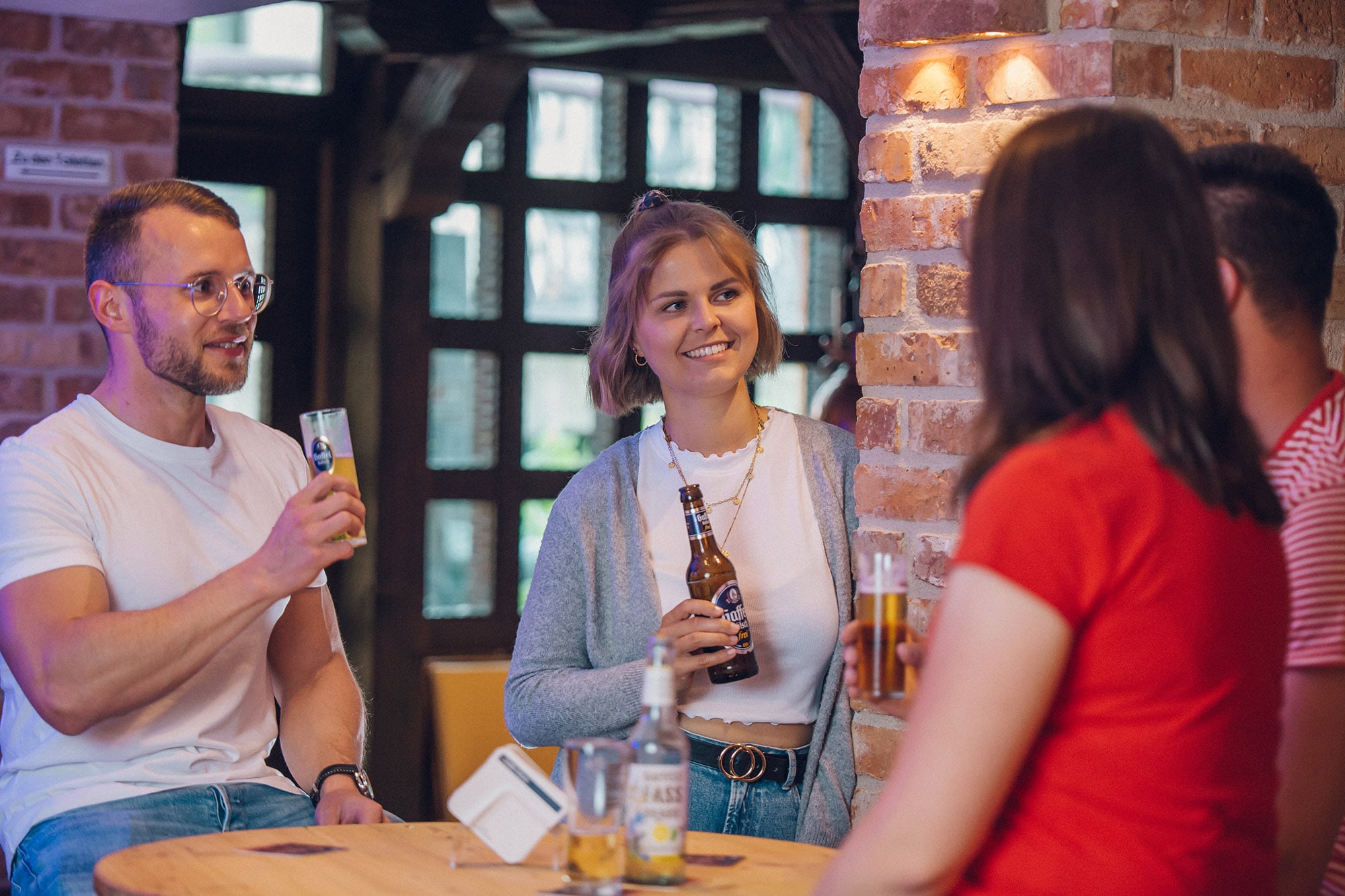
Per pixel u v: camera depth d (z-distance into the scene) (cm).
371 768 432
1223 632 94
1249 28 179
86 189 313
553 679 197
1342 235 185
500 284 446
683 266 199
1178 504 94
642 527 204
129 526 193
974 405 184
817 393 450
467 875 134
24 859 180
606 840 126
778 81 457
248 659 204
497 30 354
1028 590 91
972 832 91
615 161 458
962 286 185
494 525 448
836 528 201
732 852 146
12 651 179
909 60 188
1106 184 96
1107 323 95
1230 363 96
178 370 196
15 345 308
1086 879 92
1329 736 118
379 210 423
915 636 135
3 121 307
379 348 425
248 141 432
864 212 194
